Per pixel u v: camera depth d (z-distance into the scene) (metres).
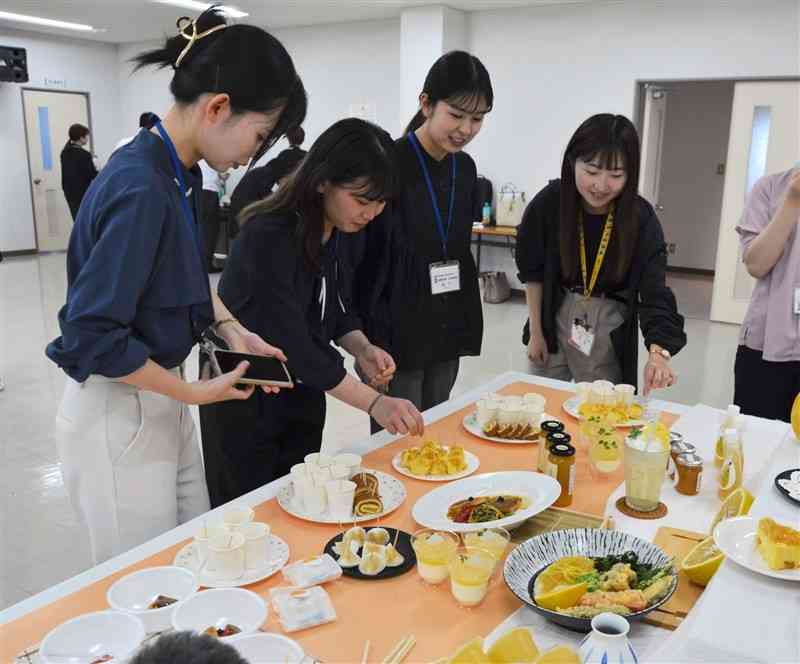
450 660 0.87
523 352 5.38
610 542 1.16
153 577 1.11
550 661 0.82
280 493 1.41
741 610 0.86
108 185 1.26
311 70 8.54
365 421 4.01
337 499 1.31
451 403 1.99
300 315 1.61
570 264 2.19
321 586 1.12
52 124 9.78
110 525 1.44
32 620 1.02
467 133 2.09
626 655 0.82
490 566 1.08
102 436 1.38
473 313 2.42
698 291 7.89
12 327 5.82
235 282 1.65
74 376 1.26
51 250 9.96
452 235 2.30
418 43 7.19
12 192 9.38
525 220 2.31
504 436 1.72
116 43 10.27
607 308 2.22
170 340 1.39
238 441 1.84
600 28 6.61
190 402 1.38
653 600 1.01
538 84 7.05
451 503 1.37
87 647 0.96
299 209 1.55
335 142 1.46
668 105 8.77
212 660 0.50
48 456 3.44
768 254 2.18
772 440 1.66
